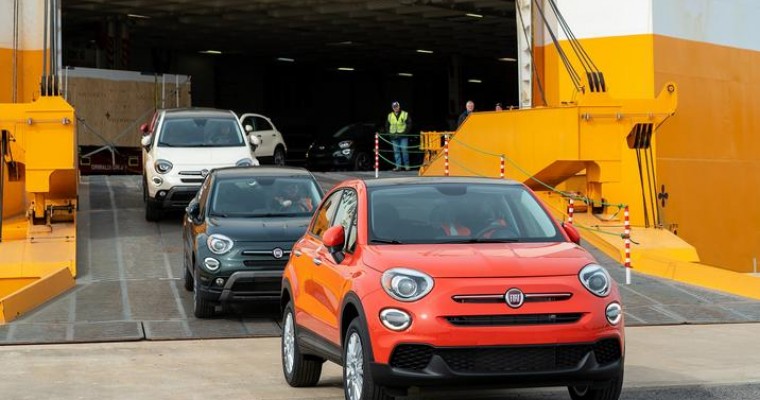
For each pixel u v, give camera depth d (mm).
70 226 36438
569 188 44188
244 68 102625
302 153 107938
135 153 66250
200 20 71812
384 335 13258
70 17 71438
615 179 38938
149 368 19516
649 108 38812
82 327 24234
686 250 35250
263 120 67750
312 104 111375
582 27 47094
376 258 14109
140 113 66562
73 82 64375
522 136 41312
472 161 44750
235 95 101812
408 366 13211
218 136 40875
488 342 12984
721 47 49531
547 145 39969
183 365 19891
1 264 30016
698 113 48031
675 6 46875
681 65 47094
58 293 28391
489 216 15461
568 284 13398
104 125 65375
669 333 23875
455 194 15867
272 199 27641
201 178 39031
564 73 47531
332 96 113625
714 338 23109
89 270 32000
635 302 28078
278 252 25031
